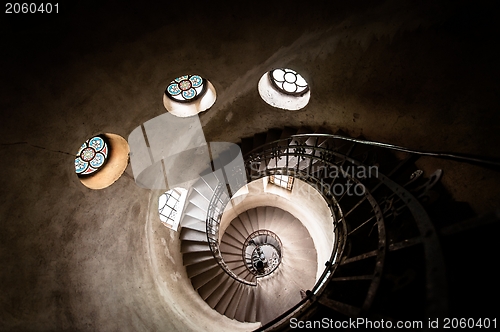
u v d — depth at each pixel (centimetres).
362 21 367
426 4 300
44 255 344
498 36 256
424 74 333
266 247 1105
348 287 285
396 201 264
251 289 719
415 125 356
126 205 495
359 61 406
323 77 476
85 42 330
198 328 498
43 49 300
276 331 304
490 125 265
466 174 282
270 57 484
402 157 379
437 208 259
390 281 217
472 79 283
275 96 588
